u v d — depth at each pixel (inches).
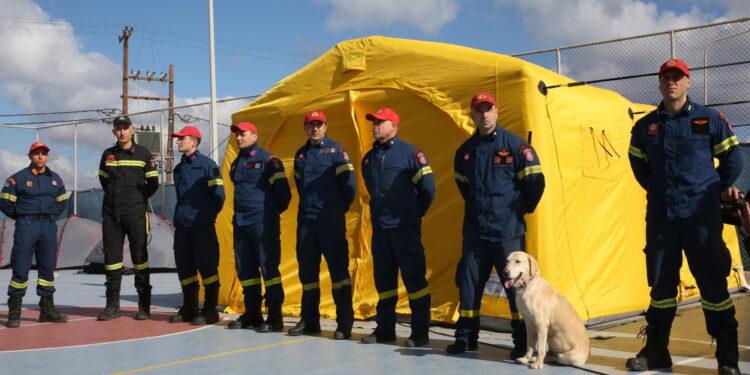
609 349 214.1
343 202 246.2
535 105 248.8
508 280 185.9
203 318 283.3
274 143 318.0
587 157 275.7
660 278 180.9
